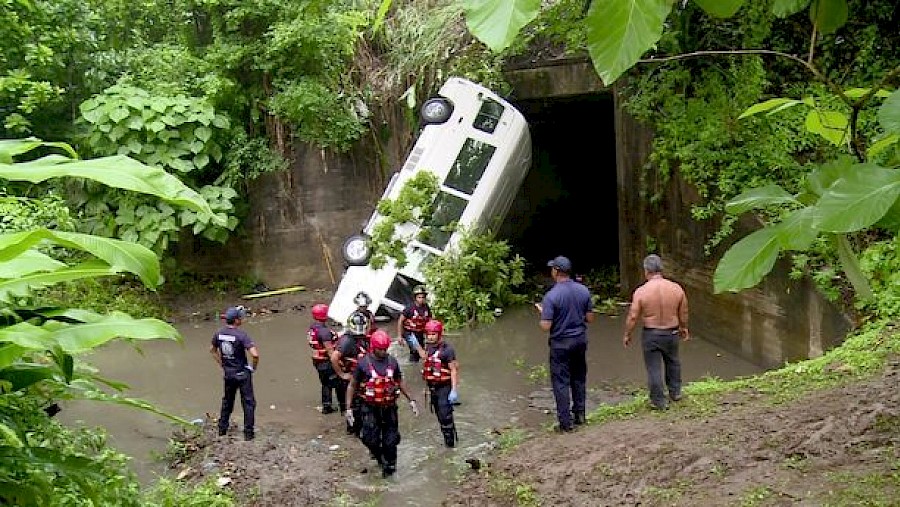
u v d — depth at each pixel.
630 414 7.78
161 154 13.94
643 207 12.48
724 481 5.61
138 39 15.04
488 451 7.79
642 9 0.95
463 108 13.04
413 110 14.59
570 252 17.58
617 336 11.51
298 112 14.45
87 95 14.22
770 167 9.88
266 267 15.27
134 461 7.91
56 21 13.50
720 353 10.38
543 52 13.65
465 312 12.59
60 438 3.83
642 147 12.31
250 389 8.45
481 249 12.85
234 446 8.19
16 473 2.48
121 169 1.90
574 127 17.48
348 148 14.91
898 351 7.12
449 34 14.25
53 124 13.95
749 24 10.22
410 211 12.50
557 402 7.72
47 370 2.45
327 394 9.30
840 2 1.50
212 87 14.07
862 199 1.11
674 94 11.19
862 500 4.78
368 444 7.39
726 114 10.43
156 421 9.02
